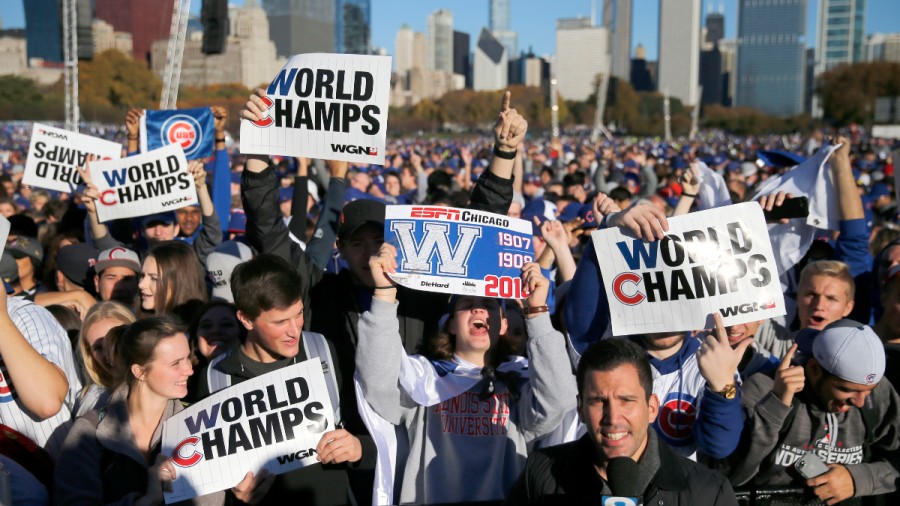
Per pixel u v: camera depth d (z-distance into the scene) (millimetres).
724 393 3018
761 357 3770
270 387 3244
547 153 41781
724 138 115812
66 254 6316
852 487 3174
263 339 3369
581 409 2689
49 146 7812
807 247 4723
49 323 3371
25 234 6824
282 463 3195
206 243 6113
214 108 7180
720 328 3080
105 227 6504
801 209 4020
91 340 3680
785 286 4766
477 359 3463
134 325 3172
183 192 6371
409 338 3916
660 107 142375
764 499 3211
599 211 3789
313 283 4320
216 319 4133
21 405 3160
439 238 3432
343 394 3621
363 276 4023
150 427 3205
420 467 3439
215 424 3197
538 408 3266
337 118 3984
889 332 4371
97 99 62656
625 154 33594
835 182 4648
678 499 2598
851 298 4293
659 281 3395
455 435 3430
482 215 3469
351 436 3250
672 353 3514
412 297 4000
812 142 34656
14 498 3072
